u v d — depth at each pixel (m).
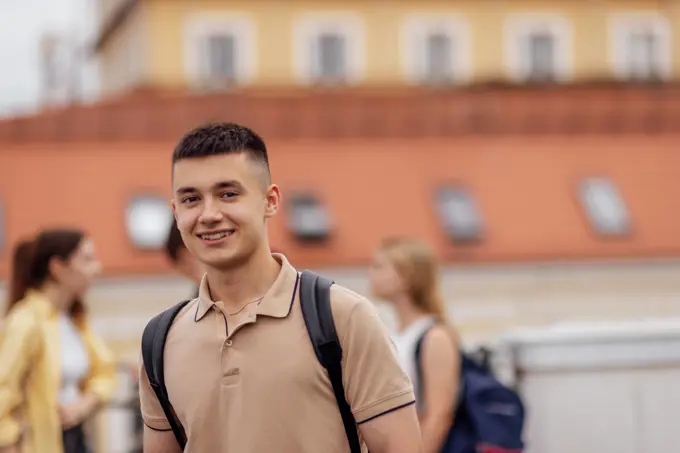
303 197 26.11
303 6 32.25
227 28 31.78
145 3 31.42
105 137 26.55
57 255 5.84
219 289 3.30
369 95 30.36
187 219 3.23
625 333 6.53
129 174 25.88
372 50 32.59
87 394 6.18
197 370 3.28
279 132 27.31
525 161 27.28
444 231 25.72
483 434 5.41
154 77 31.34
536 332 6.63
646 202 26.89
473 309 25.30
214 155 3.20
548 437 6.46
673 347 6.57
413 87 32.25
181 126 26.94
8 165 25.77
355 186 26.41
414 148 27.20
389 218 25.89
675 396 6.56
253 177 3.24
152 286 23.66
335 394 3.23
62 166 25.83
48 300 5.86
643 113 28.70
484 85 31.11
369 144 27.23
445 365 5.47
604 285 25.72
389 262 5.66
